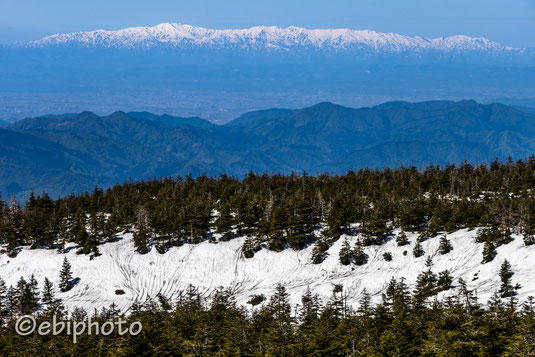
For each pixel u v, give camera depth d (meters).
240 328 130.62
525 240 173.62
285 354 118.44
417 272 185.38
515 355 99.19
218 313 152.12
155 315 158.25
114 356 126.19
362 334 125.19
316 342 121.31
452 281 171.38
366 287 183.12
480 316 115.00
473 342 104.06
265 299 185.38
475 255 183.12
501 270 160.25
